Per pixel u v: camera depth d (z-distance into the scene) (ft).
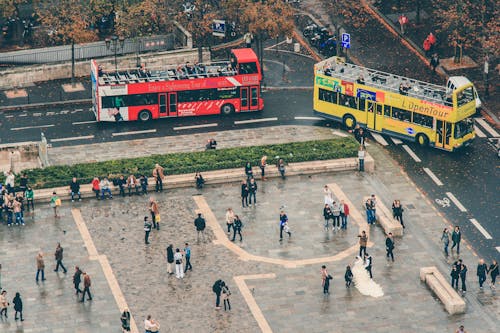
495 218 432.25
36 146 467.11
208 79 506.48
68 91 532.73
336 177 457.27
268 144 476.95
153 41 559.38
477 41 554.87
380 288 387.75
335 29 549.54
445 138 476.54
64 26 528.22
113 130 499.51
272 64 556.10
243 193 432.25
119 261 402.31
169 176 450.30
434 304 380.58
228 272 396.78
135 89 501.56
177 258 390.42
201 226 411.75
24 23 567.18
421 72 542.57
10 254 404.98
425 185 454.40
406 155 476.95
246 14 535.60
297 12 595.06
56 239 414.00
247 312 375.86
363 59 554.87
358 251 409.08
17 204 418.10
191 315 374.84
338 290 386.52
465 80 491.72
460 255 409.08
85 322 370.53
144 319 373.20
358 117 497.87
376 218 426.10
